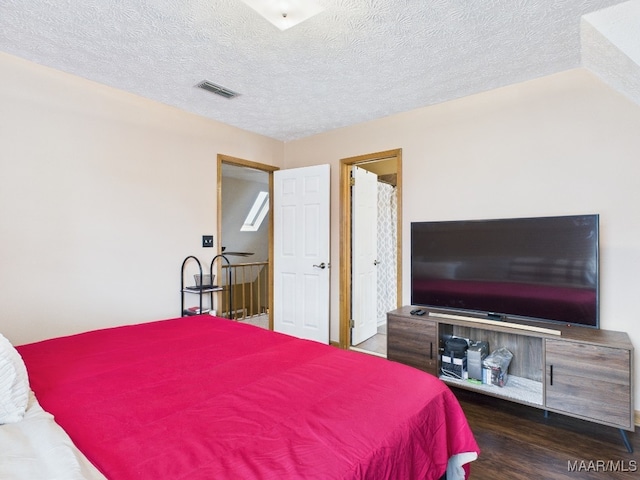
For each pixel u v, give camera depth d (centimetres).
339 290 379
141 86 271
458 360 257
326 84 265
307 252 389
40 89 239
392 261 512
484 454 193
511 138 271
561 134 250
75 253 257
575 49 216
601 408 199
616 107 231
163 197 309
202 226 340
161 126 307
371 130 351
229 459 85
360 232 398
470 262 267
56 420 103
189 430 98
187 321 226
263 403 114
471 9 176
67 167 253
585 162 242
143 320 295
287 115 335
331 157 386
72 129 255
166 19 185
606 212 235
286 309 406
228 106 312
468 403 255
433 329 261
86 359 154
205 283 331
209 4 173
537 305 239
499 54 222
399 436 102
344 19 184
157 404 114
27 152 235
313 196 383
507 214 273
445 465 120
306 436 96
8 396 99
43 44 211
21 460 77
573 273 226
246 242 697
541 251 238
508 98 272
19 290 231
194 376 137
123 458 85
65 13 180
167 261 312
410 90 277
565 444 202
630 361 191
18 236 231
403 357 276
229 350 168
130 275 288
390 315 282
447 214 302
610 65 201
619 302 230
